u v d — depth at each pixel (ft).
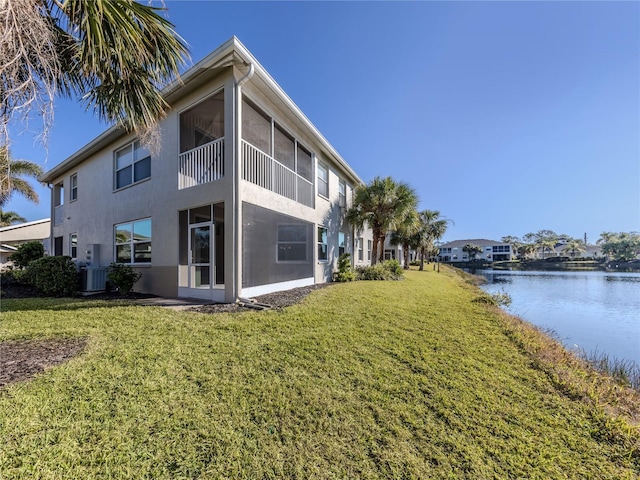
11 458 5.98
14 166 46.34
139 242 28.76
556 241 249.75
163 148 26.27
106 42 11.50
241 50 19.69
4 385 8.64
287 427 7.63
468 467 6.62
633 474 6.61
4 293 26.99
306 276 34.65
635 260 166.81
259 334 14.26
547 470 6.63
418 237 87.45
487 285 72.08
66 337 13.12
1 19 9.00
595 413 8.90
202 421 7.58
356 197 49.08
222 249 25.50
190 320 16.30
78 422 7.19
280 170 29.55
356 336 14.74
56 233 44.96
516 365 12.44
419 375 10.96
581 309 40.32
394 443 7.25
